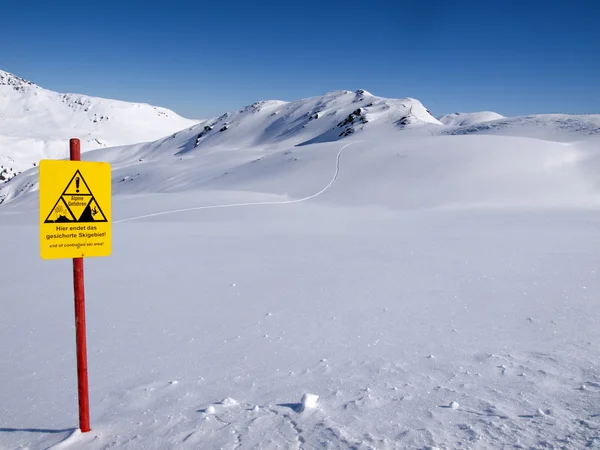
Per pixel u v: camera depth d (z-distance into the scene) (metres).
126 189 81.38
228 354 5.64
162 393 4.53
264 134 175.88
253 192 44.34
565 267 10.45
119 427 3.85
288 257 13.46
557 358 5.06
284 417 3.85
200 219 29.91
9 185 127.31
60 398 4.55
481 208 36.31
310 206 38.19
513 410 3.84
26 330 6.91
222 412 4.01
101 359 5.60
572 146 55.16
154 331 6.71
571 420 3.62
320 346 5.83
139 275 11.28
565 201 39.12
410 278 9.86
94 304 8.47
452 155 50.53
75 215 3.72
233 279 10.44
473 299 7.90
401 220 27.86
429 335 6.11
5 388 4.81
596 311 6.87
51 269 12.39
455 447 3.27
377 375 4.78
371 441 3.38
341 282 9.69
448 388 4.36
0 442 3.71
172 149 189.62
